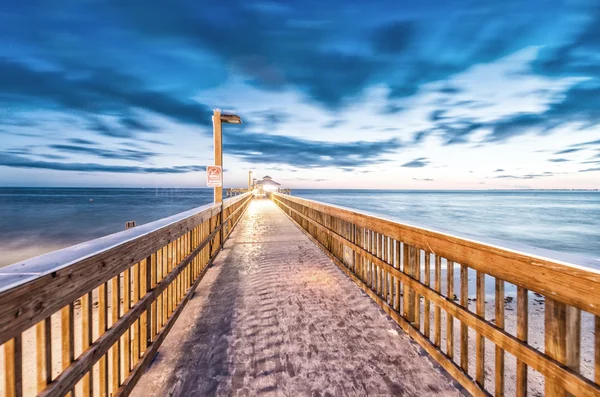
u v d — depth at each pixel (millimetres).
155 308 2271
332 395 1806
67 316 1244
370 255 3301
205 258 4324
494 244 1596
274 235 7242
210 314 2879
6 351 999
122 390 1646
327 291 3484
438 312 2127
